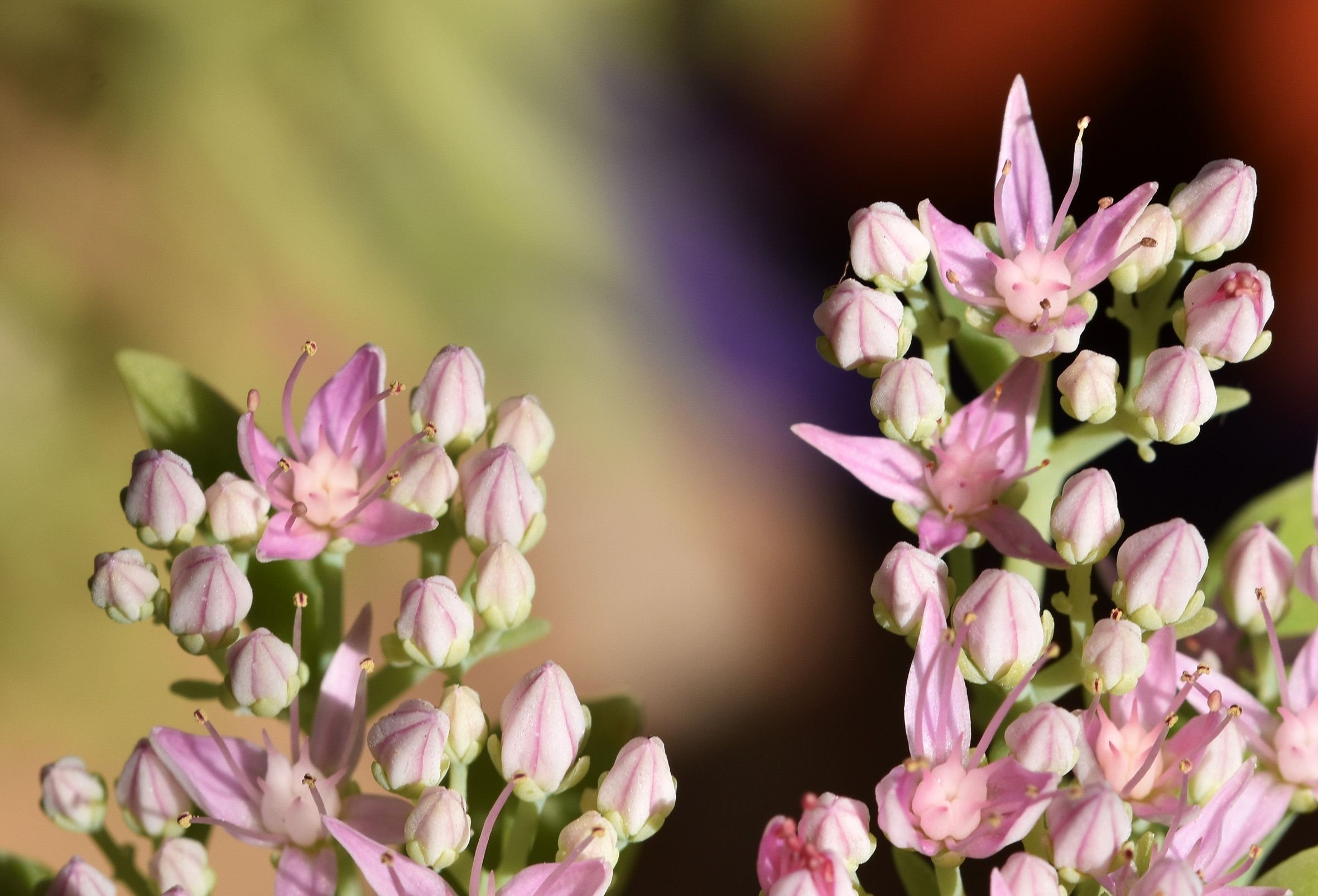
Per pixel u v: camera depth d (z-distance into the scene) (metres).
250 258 0.21
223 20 0.21
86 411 0.20
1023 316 0.16
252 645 0.15
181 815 0.16
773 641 0.21
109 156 0.21
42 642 0.19
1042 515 0.16
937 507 0.16
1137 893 0.15
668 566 0.21
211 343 0.20
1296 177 0.22
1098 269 0.16
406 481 0.16
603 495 0.22
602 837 0.15
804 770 0.20
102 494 0.20
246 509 0.16
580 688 0.20
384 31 0.22
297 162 0.21
